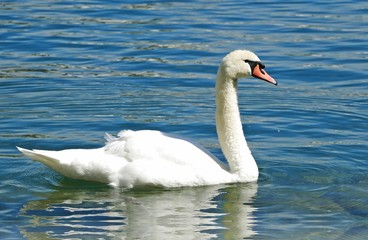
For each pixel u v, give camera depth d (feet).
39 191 44.11
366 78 65.87
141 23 82.23
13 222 39.96
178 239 37.86
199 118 56.34
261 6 88.94
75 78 65.77
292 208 41.88
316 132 53.88
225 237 38.19
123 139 44.96
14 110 57.88
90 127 54.44
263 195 43.65
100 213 41.04
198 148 45.47
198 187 44.60
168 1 91.30
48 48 74.49
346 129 54.49
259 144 51.78
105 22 82.89
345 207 42.04
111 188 44.29
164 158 44.37
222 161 48.75
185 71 67.62
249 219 40.34
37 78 65.72
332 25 80.84
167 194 43.65
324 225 39.75
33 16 84.99
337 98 61.11
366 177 46.29
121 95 61.52
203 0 91.76
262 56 71.31
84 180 45.09
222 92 45.73
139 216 40.57
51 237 38.17
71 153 44.70
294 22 82.12
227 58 45.34
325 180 45.85
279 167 47.80
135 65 69.31
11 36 77.92
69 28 80.74
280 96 61.82
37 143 51.11
